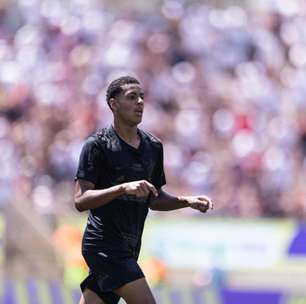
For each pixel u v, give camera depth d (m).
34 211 64.94
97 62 79.75
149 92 76.88
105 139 29.16
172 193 68.81
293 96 78.31
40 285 58.06
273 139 73.12
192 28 82.06
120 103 29.11
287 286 61.91
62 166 71.06
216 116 74.69
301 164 72.44
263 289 60.22
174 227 64.19
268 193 69.50
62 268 62.62
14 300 58.31
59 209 67.12
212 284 61.78
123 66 78.62
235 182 70.12
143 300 28.89
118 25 83.19
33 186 70.25
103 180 29.16
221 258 63.41
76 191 28.84
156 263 62.19
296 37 83.31
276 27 83.75
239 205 68.50
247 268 62.94
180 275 63.00
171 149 71.50
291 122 75.38
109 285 29.08
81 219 65.50
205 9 85.12
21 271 63.50
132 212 29.30
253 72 79.38
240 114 74.31
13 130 75.75
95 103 75.88
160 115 74.44
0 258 64.06
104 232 29.20
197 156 71.81
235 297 59.94
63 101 76.88
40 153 72.44
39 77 80.31
